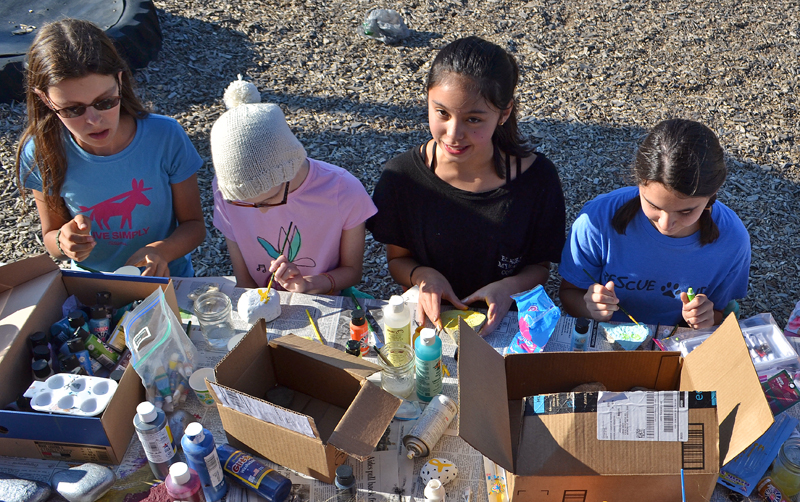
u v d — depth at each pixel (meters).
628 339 2.11
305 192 2.45
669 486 1.49
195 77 5.55
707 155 1.92
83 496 1.61
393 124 5.25
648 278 2.46
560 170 4.82
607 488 1.50
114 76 2.25
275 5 6.59
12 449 1.73
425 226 2.57
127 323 1.71
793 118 5.33
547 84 5.73
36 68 2.12
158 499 1.60
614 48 6.18
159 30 5.78
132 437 1.80
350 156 4.91
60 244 2.31
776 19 6.58
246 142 2.02
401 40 6.20
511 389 1.82
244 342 1.71
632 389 1.81
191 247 2.78
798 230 4.35
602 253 2.46
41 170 2.46
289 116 5.28
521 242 2.54
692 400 1.45
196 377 1.88
